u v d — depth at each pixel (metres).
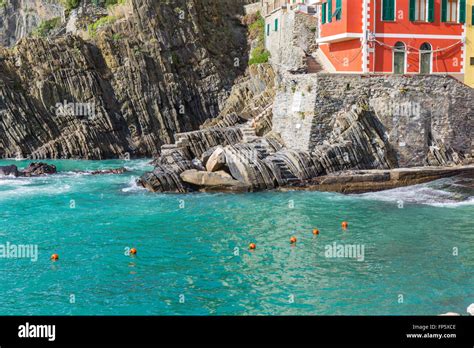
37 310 19.44
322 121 40.41
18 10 82.38
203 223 29.80
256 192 37.19
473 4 44.66
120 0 68.50
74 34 61.75
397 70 43.62
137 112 60.41
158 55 62.38
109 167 50.28
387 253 24.92
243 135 47.00
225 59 68.56
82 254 25.06
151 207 33.34
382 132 40.78
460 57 44.84
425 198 35.22
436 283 21.56
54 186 39.78
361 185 37.28
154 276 22.44
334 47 47.12
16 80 58.12
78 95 58.44
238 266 23.44
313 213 31.62
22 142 56.50
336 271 22.81
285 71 50.88
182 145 46.97
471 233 27.78
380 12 42.94
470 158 42.31
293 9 56.56
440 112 42.09
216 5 70.69
